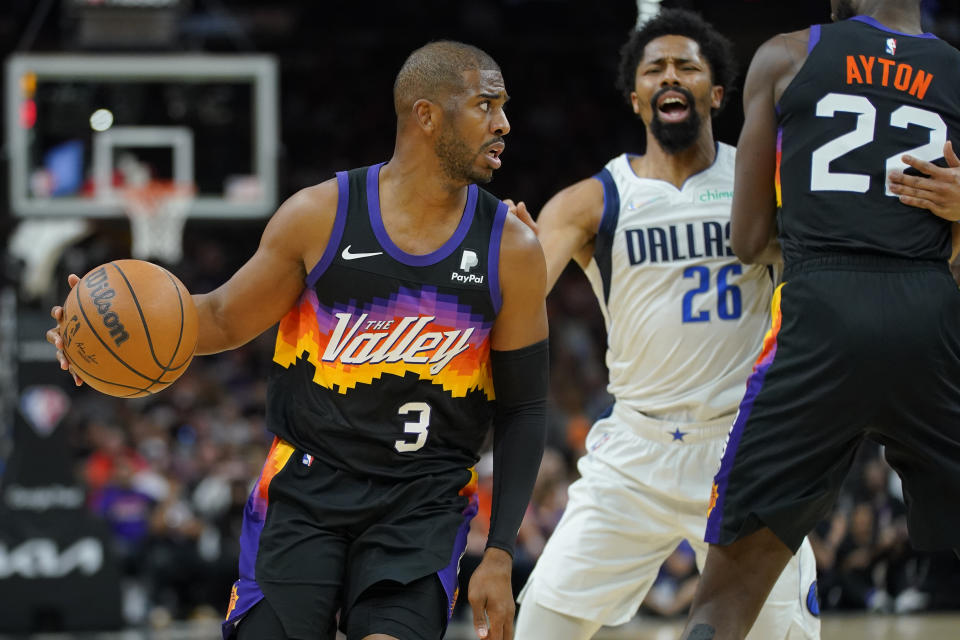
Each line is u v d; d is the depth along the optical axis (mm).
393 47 45875
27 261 22375
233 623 6699
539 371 7047
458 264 6746
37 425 19344
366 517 6738
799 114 7043
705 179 8766
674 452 8617
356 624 6543
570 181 45031
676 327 8594
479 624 6648
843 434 6719
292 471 6891
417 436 6828
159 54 22797
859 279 6715
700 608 6898
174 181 23562
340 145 45031
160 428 26125
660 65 8719
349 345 6773
